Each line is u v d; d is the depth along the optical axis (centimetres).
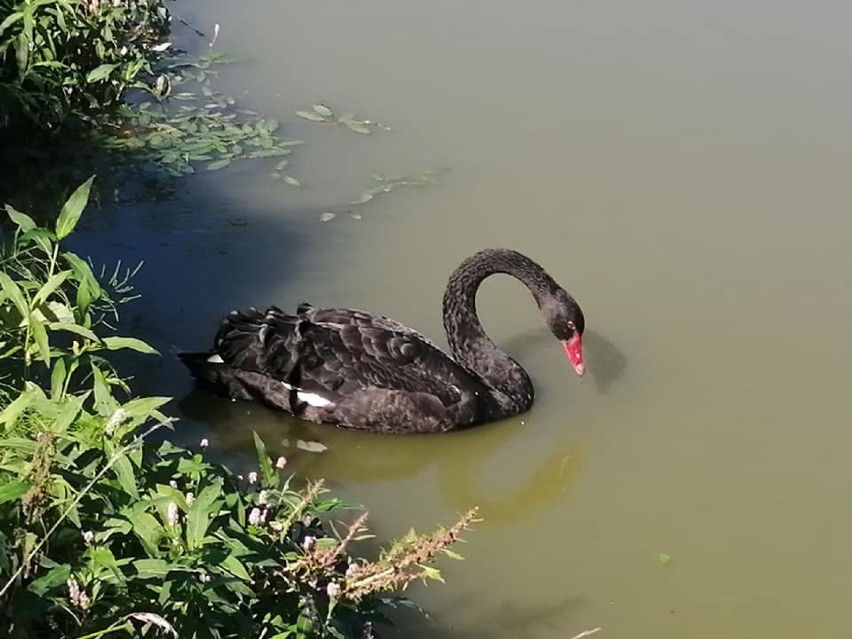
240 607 156
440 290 297
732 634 206
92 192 325
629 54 416
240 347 255
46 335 171
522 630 203
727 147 361
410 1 454
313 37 421
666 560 221
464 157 352
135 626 146
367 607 174
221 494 167
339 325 260
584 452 251
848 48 425
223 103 373
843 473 244
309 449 252
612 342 280
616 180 343
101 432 155
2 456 153
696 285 300
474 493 241
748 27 440
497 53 414
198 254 303
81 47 359
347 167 344
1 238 273
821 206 333
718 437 253
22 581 141
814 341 282
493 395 262
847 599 215
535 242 315
